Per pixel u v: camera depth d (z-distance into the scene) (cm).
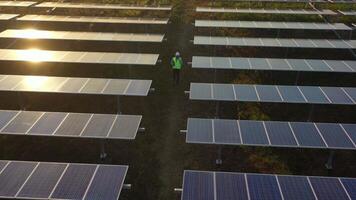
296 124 1677
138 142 1916
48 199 1220
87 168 1367
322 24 3338
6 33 2950
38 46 3069
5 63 2736
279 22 3391
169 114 2184
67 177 1321
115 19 3369
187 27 3622
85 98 2319
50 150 1836
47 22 3444
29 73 2602
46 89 1986
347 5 4138
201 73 2698
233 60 2452
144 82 2102
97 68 2705
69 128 1630
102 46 3097
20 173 1337
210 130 1631
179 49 3116
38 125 1642
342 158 1806
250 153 1823
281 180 1323
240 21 3425
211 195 1251
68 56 2495
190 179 1323
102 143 1725
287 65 2389
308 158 1800
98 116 1727
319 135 1600
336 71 2311
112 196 1238
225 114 2178
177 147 1889
